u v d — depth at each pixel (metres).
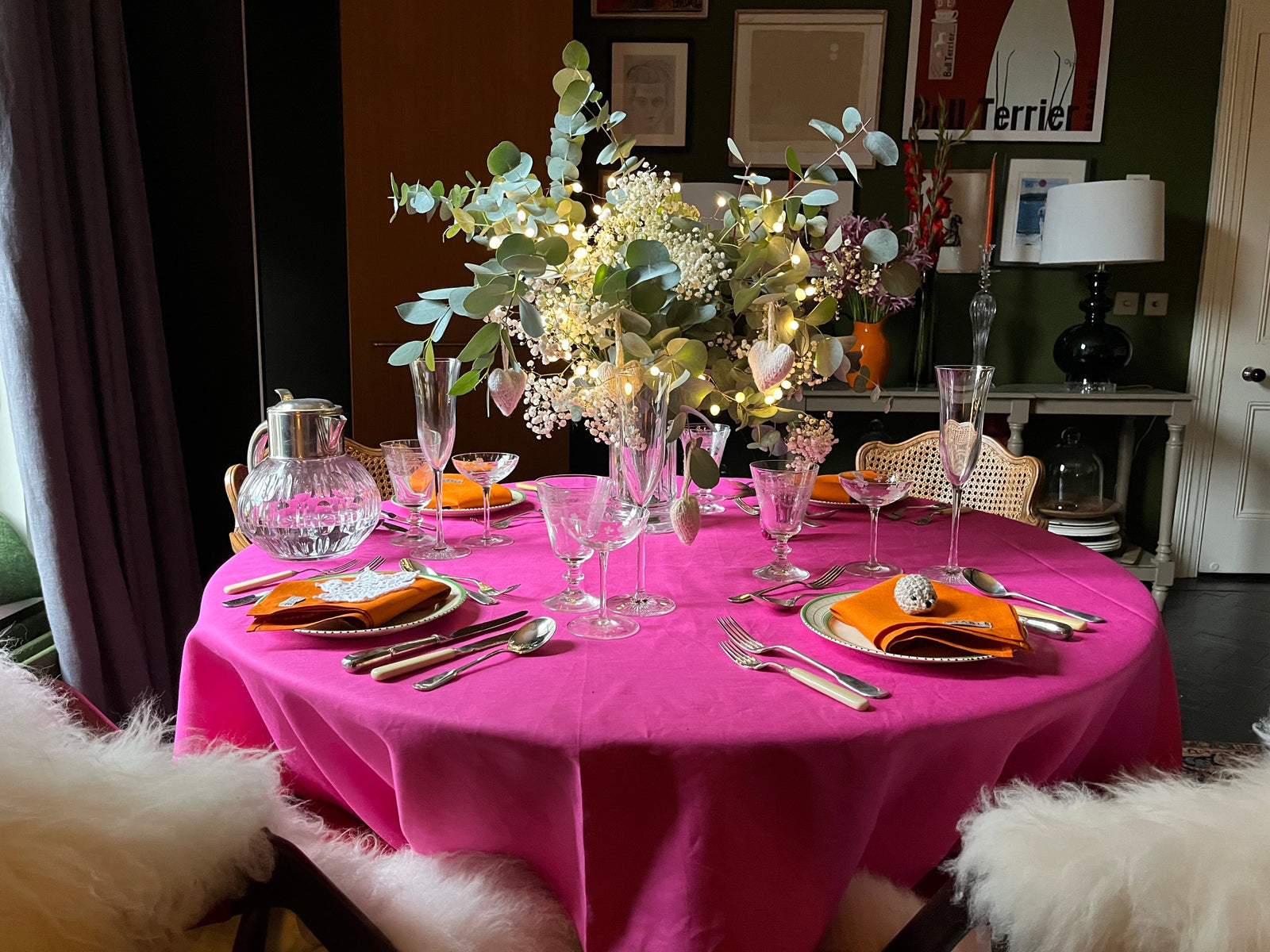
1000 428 3.91
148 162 2.63
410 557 1.43
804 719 0.85
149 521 2.48
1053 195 3.59
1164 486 3.57
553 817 0.89
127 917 0.63
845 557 1.45
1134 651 1.04
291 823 0.88
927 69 3.77
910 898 0.92
